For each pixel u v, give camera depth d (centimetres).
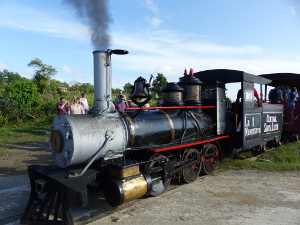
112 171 415
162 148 468
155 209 431
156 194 484
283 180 588
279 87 1114
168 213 416
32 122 1549
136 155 488
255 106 734
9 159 761
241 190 522
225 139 687
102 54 427
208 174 629
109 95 437
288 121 1027
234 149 669
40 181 371
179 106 564
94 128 402
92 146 396
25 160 752
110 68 435
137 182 412
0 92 1580
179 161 521
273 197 485
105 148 412
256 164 706
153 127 488
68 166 393
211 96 673
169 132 514
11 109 1498
